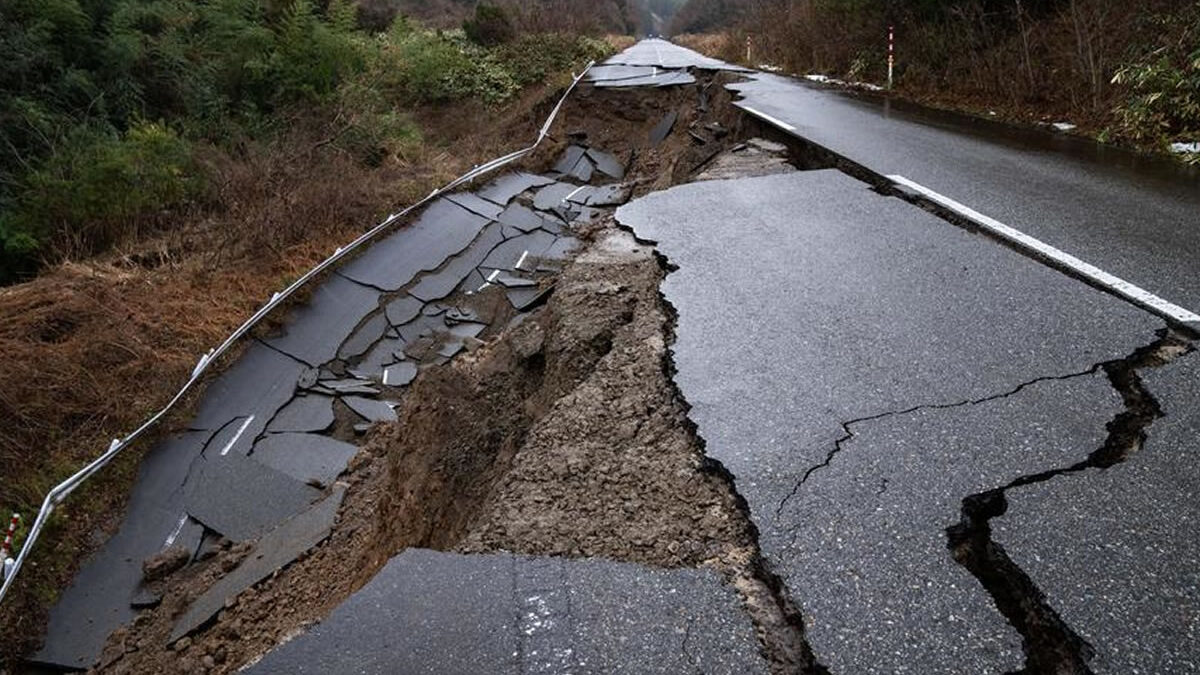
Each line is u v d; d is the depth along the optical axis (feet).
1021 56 37.09
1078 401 10.41
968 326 12.91
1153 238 16.88
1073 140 29.01
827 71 59.00
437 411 15.88
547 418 10.92
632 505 8.86
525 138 53.06
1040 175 23.13
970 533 8.07
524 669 6.50
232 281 27.30
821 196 21.97
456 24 95.14
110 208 30.58
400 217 33.58
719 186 23.73
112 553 18.06
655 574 7.69
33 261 28.81
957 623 6.89
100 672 15.42
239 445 21.45
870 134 30.94
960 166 24.56
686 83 55.83
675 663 6.56
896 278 15.33
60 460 19.45
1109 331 12.42
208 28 47.73
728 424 10.28
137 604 17.04
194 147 37.86
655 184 41.98
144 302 24.94
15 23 35.53
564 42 76.38
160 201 32.53
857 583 7.41
